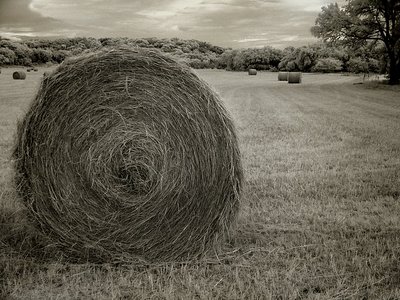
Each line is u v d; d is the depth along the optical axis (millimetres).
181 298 4074
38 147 5082
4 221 5828
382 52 40469
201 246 5176
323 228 5777
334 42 39781
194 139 5121
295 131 13781
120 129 5051
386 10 37000
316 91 33656
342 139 12375
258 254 5035
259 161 9750
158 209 5055
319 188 7680
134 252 5098
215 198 5191
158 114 5094
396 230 5734
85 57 5105
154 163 5055
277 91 33719
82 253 5109
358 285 4297
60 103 5070
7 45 83875
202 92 5172
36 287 4312
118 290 4238
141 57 5129
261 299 4039
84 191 5055
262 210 6523
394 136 12805
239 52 88312
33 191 5121
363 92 32438
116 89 5090
